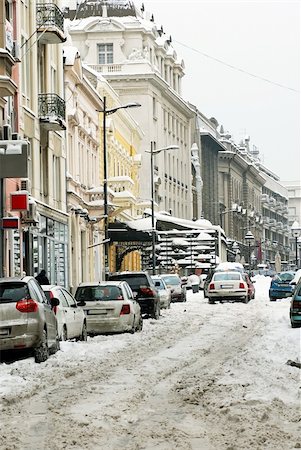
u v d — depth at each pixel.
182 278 86.38
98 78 79.81
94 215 69.44
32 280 26.00
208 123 161.75
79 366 23.66
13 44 43.12
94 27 110.00
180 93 128.88
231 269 72.19
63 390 18.97
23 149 35.28
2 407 16.55
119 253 84.94
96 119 75.12
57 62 59.50
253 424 14.27
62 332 29.70
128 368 23.08
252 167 184.62
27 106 51.41
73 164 65.00
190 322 42.31
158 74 110.00
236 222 172.38
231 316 46.72
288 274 67.44
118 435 13.52
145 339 32.62
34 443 13.04
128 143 96.31
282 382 19.14
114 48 110.25
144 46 111.38
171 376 21.17
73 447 12.66
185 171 129.62
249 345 29.14
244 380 19.80
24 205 44.28
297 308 35.66
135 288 44.31
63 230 59.69
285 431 13.69
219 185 160.88
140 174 108.69
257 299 70.12
